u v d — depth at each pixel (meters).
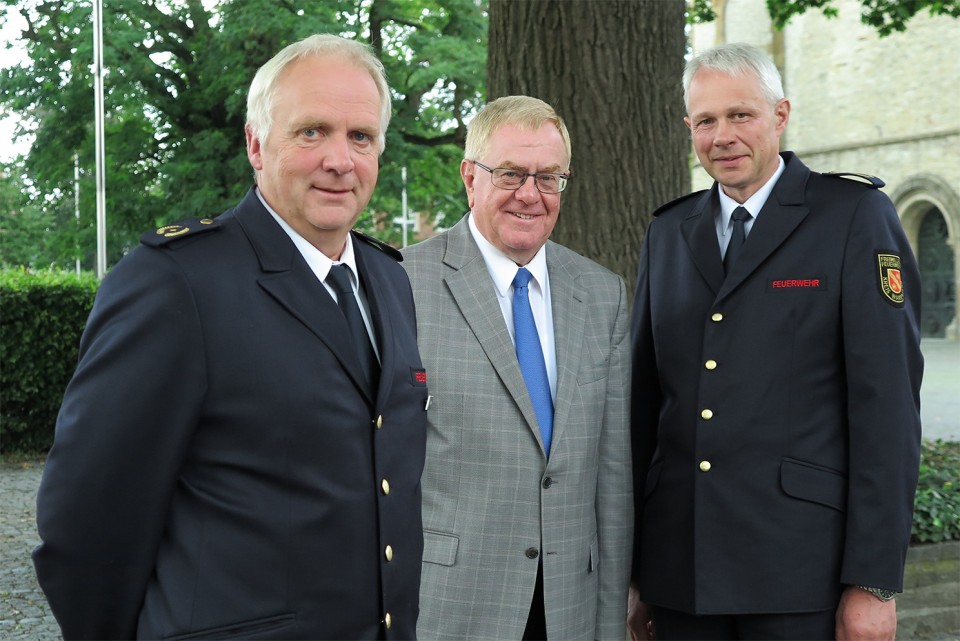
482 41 16.61
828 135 25.81
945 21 22.95
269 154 1.76
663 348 2.68
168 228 1.73
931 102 23.47
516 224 2.45
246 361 1.63
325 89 1.73
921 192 23.86
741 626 2.52
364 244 2.08
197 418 1.61
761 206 2.60
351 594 1.67
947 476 5.83
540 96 4.69
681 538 2.61
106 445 1.55
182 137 16.36
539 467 2.41
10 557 5.93
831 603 2.41
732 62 2.51
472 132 2.53
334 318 1.74
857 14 24.69
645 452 2.80
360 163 1.76
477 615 2.34
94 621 1.61
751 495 2.45
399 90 16.05
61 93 16.42
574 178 4.68
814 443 2.44
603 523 2.58
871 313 2.38
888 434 2.33
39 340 9.15
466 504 2.37
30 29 16.84
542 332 2.55
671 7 4.78
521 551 2.38
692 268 2.66
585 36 4.63
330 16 15.00
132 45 16.20
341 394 1.70
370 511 1.71
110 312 1.62
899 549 2.31
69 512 1.56
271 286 1.69
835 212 2.50
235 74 15.38
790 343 2.46
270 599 1.60
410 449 1.84
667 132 4.77
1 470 8.66
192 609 1.58
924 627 4.58
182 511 1.63
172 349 1.59
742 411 2.48
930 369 17.02
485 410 2.39
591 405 2.52
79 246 16.81
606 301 2.67
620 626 2.57
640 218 4.68
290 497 1.64
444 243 2.59
